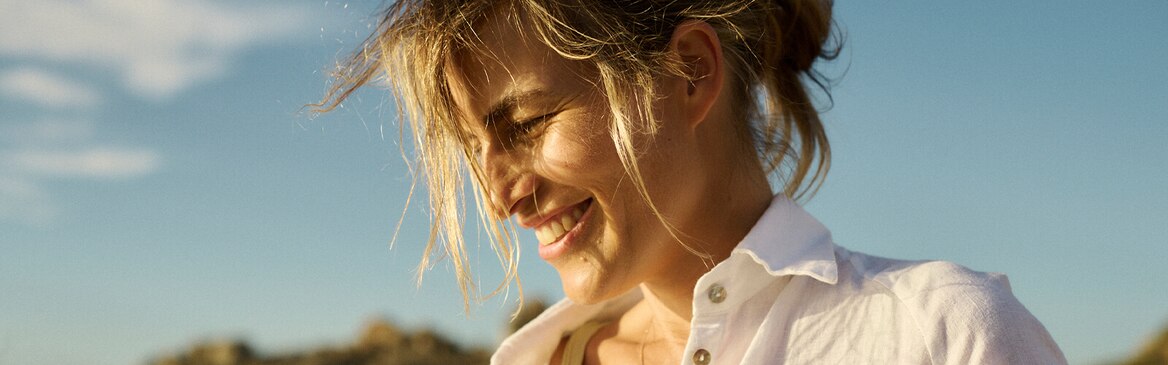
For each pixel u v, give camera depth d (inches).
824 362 58.7
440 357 427.5
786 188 78.2
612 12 62.0
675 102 63.1
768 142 74.7
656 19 63.6
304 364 436.8
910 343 57.0
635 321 77.4
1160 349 403.9
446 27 61.8
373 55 72.0
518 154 62.0
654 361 72.6
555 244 63.1
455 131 62.9
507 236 64.7
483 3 61.2
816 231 65.6
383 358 431.5
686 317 68.4
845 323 59.5
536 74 60.3
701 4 66.2
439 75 62.6
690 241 65.2
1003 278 60.4
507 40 60.9
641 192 60.9
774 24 72.8
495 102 61.2
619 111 59.3
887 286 59.4
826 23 78.0
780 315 61.1
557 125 60.4
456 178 65.7
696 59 64.2
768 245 62.7
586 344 79.0
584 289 62.2
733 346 61.7
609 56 60.3
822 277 60.4
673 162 62.2
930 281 58.5
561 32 60.3
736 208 66.4
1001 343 55.2
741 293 62.4
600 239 61.9
